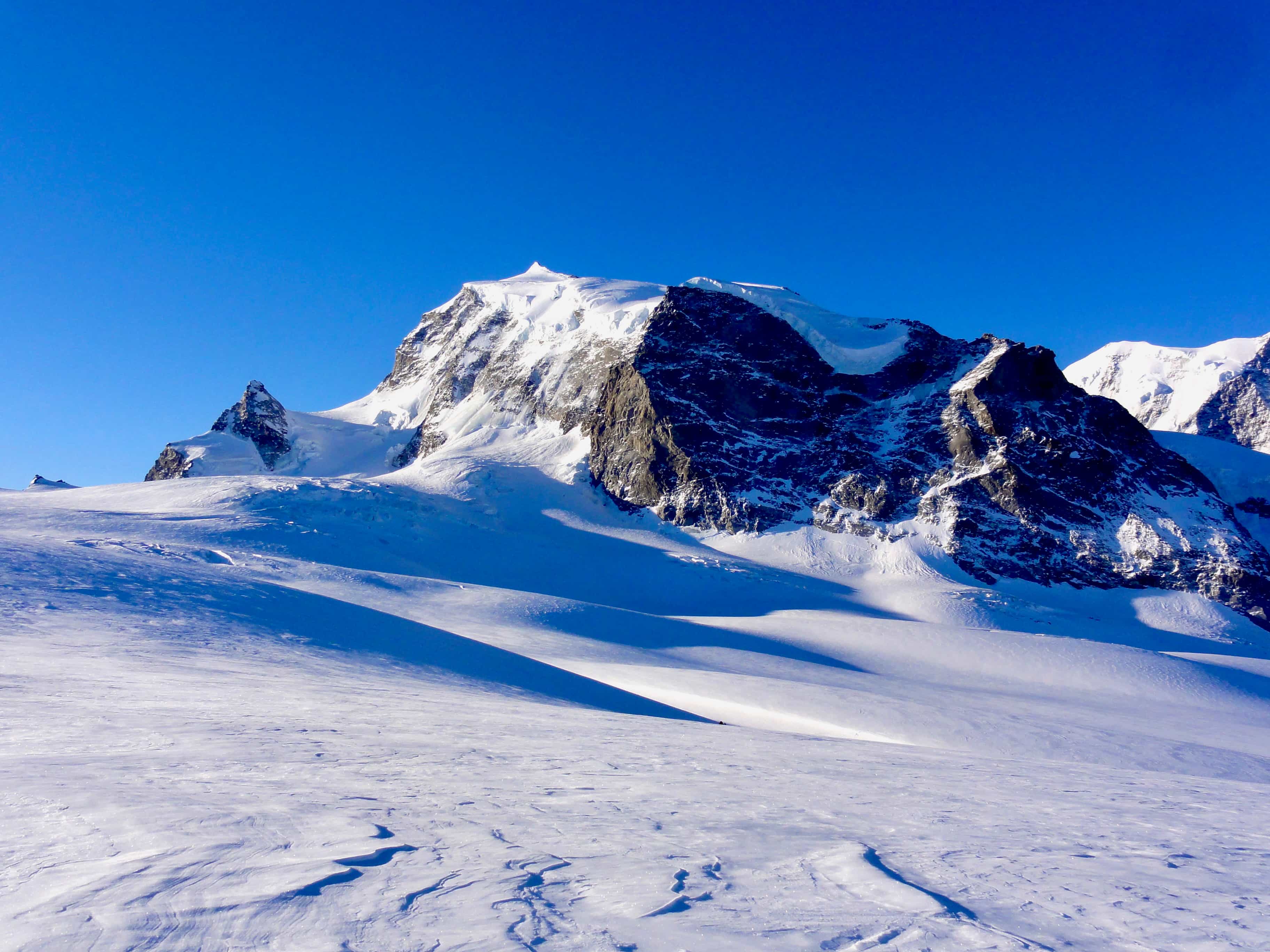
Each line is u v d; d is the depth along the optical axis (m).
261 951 2.25
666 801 6.01
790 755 10.83
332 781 5.91
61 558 29.00
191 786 5.31
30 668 12.98
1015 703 36.44
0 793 4.79
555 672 29.08
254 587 31.30
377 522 92.75
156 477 158.88
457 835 4.31
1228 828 6.26
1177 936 3.01
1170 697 44.81
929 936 2.79
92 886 3.00
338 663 21.17
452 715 12.46
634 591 86.31
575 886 3.36
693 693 30.11
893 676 47.19
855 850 4.39
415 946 2.32
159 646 18.42
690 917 2.90
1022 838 5.28
